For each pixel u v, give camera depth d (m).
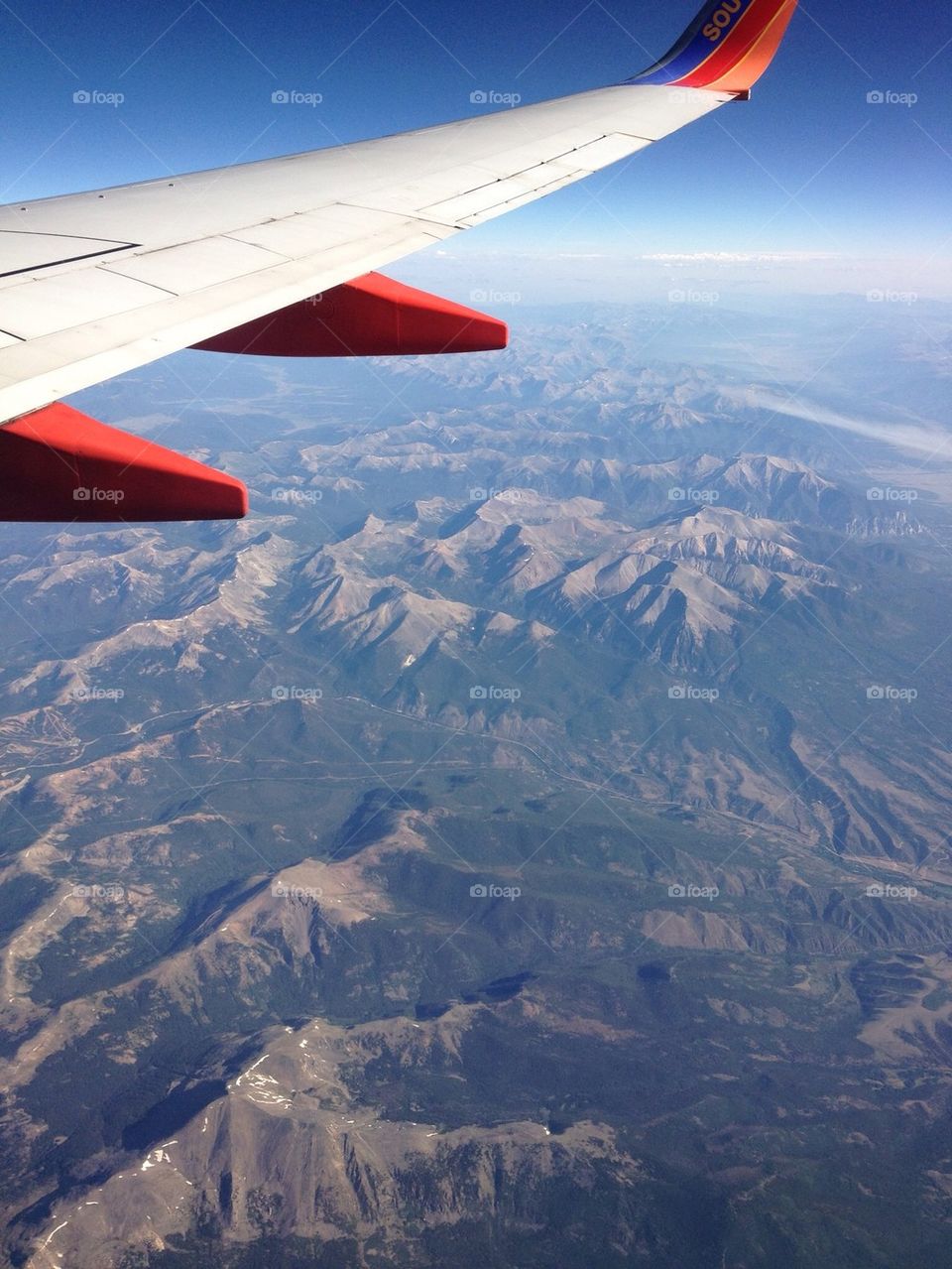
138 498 8.00
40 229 11.59
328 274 10.49
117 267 10.17
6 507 8.09
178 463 8.01
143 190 14.03
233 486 8.03
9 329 8.09
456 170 14.65
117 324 8.52
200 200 13.20
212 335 8.64
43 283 9.45
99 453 7.95
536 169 14.57
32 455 8.00
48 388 6.97
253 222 12.21
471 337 13.10
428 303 13.16
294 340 13.32
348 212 12.70
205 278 10.04
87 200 13.34
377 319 13.11
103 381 7.28
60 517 8.16
